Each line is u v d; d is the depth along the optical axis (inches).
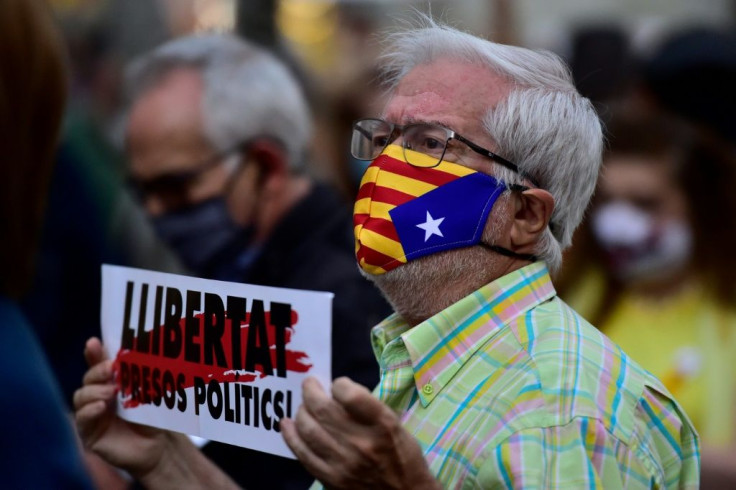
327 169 165.5
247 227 111.5
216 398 74.9
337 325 101.9
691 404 108.3
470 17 202.8
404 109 77.1
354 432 64.0
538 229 75.8
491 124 74.9
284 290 71.4
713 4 234.1
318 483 80.4
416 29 83.7
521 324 72.6
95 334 111.4
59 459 54.3
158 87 114.4
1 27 52.6
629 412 67.7
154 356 79.0
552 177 76.6
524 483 63.3
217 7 193.6
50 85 55.4
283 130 112.6
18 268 55.9
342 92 185.8
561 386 66.9
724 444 105.8
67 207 107.8
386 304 106.5
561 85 78.5
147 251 107.7
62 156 108.8
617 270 114.1
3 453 52.4
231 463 100.0
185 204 112.6
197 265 111.7
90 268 108.9
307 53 218.8
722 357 108.8
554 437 64.9
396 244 74.5
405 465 64.4
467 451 67.7
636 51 173.3
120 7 190.1
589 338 71.6
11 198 54.0
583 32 171.8
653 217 113.2
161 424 78.4
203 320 75.8
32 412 53.8
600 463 64.5
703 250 110.9
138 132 113.8
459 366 72.3
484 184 74.6
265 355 72.1
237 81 112.4
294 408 70.7
